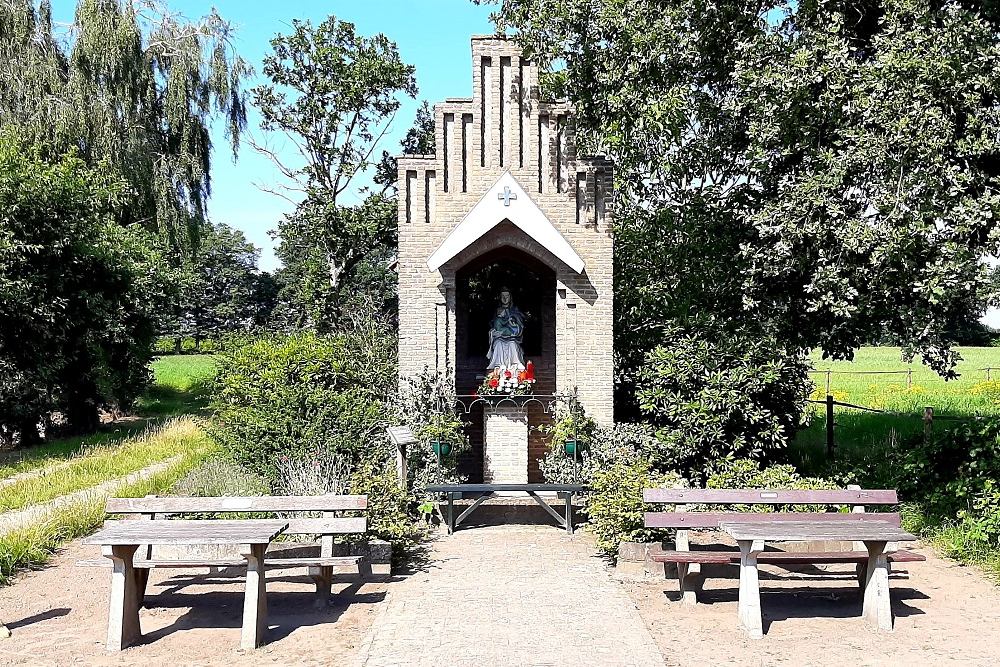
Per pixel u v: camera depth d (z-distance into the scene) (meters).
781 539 8.34
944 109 11.52
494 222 15.09
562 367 15.63
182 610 9.40
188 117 35.72
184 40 35.91
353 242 33.81
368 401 17.02
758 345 15.37
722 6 14.13
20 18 31.86
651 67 14.40
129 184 32.94
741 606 8.62
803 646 8.09
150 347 30.89
